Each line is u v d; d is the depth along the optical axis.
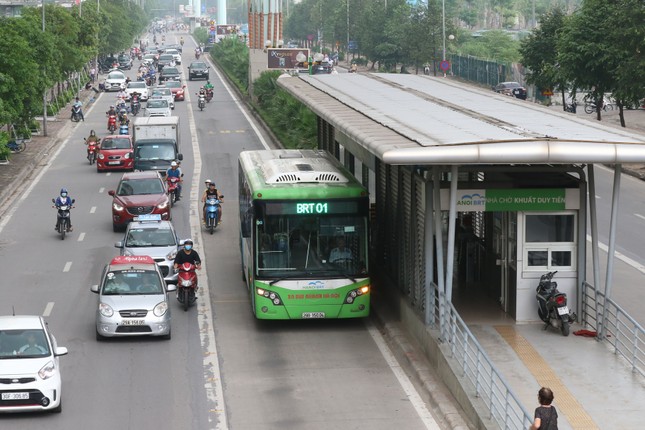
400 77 44.22
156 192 43.81
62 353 22.69
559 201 25.27
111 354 26.45
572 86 74.12
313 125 64.62
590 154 21.91
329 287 27.94
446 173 27.70
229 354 26.48
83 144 71.06
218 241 40.91
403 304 28.05
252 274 28.55
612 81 64.19
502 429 19.44
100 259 37.72
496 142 21.94
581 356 23.58
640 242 39.44
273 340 27.72
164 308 27.62
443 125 25.81
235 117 86.38
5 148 54.97
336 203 27.95
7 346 22.16
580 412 20.28
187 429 21.16
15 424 21.36
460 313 26.91
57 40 86.25
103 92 113.31
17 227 43.78
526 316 26.06
